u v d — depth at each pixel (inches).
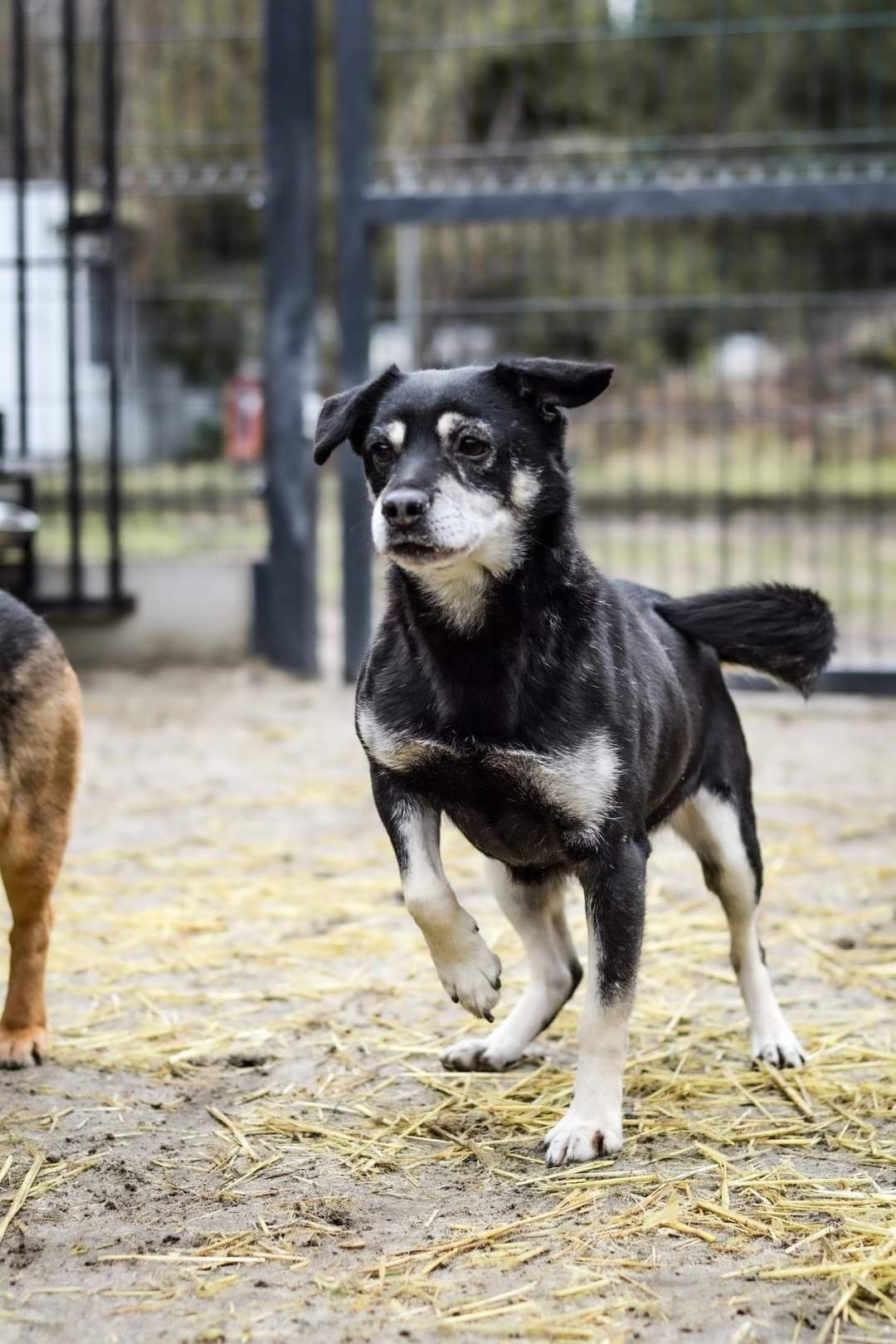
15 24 366.3
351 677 368.2
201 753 307.7
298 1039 167.9
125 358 429.4
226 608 390.9
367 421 154.4
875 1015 171.8
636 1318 108.3
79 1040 167.5
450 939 140.0
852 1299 111.1
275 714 342.0
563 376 143.8
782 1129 142.6
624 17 634.2
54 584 394.3
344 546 364.2
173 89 508.1
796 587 170.2
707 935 202.2
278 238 373.7
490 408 144.2
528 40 366.0
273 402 378.9
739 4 819.4
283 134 370.3
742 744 169.5
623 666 144.6
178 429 435.5
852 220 844.6
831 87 869.8
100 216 370.3
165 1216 126.0
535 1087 154.4
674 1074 156.0
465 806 145.6
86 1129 144.6
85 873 232.4
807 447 666.8
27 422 380.5
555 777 138.6
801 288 865.5
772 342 854.5
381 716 144.6
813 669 170.4
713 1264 116.2
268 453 381.1
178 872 233.3
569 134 620.4
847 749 312.3
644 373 818.2
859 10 801.6
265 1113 147.6
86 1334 107.3
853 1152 137.7
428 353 748.0
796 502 673.0
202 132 475.5
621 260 796.6
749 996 164.7
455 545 135.7
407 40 682.8
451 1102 150.4
